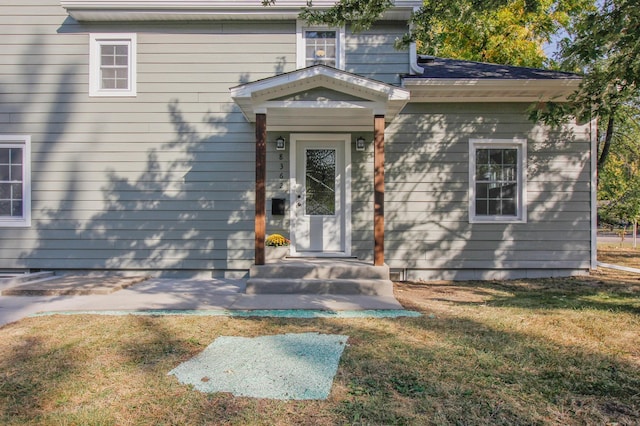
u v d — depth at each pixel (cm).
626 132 1341
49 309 539
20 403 280
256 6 758
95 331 438
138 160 779
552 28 1535
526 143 782
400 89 612
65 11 776
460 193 782
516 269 784
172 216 780
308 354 369
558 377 319
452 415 262
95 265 777
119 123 779
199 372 330
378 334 427
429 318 490
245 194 783
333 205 789
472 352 370
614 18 537
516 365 342
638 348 381
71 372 330
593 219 784
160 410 270
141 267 779
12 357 362
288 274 639
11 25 774
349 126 760
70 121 775
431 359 355
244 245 780
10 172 783
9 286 657
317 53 786
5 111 772
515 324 457
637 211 1309
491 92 764
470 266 780
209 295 621
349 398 285
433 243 781
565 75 757
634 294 629
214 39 783
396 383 308
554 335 417
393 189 782
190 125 780
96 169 777
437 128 783
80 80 777
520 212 786
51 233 774
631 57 569
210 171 781
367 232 780
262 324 468
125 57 786
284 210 776
